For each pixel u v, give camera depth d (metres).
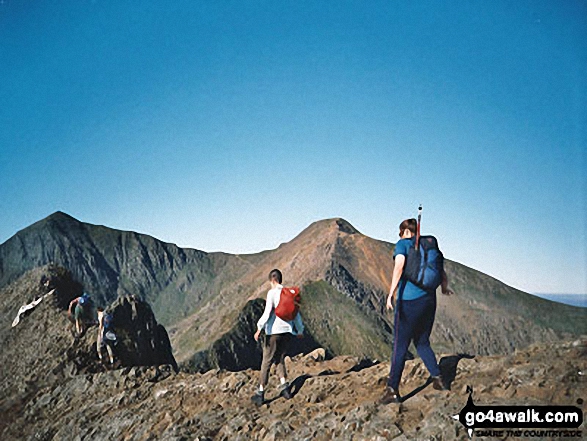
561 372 5.44
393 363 5.88
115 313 19.88
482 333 82.75
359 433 5.38
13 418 12.95
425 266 5.54
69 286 26.75
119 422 8.77
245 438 6.42
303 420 6.39
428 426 4.98
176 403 8.70
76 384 12.36
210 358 84.81
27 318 22.48
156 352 20.22
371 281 130.12
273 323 7.44
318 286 124.62
